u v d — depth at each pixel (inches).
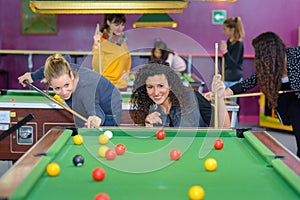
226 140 91.5
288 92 112.7
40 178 64.6
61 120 122.8
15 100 127.8
